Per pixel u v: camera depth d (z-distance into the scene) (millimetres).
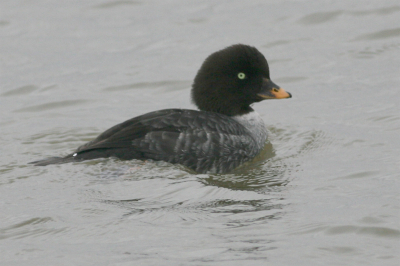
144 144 11930
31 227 9742
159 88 17906
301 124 15305
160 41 20766
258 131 13734
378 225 9367
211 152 12195
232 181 11742
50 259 8719
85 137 14703
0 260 8750
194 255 8688
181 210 10258
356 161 12516
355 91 17031
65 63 19609
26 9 23484
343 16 21469
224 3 23531
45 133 14898
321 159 12859
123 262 8555
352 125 14836
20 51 20375
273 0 23406
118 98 17391
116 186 11195
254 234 9273
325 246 8836
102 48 20500
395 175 11547
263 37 20438
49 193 10961
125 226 9680
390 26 20422
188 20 22188
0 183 11477
